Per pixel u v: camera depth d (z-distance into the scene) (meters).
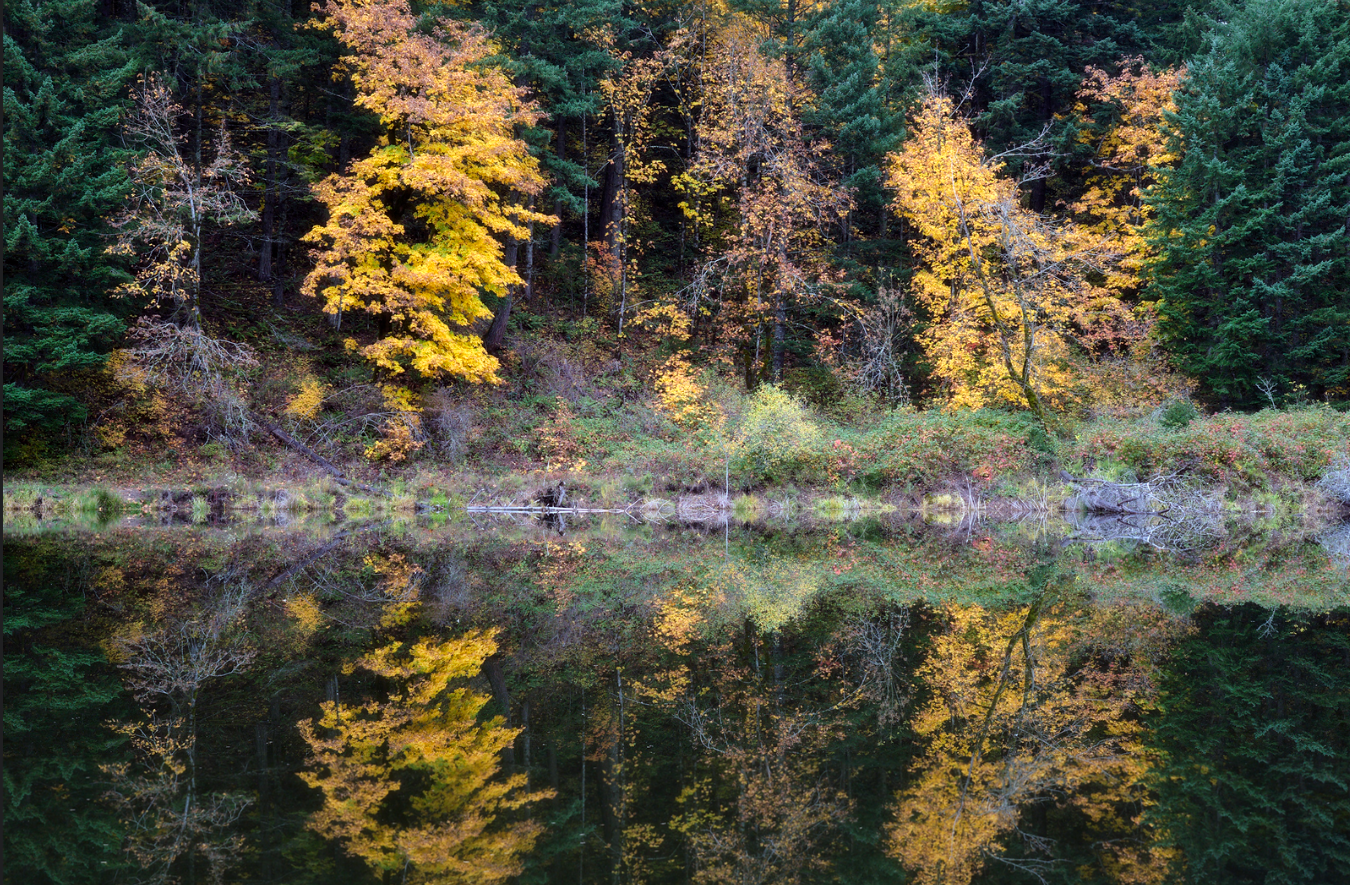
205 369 21.09
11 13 20.84
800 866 3.72
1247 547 15.83
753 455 22.33
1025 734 5.52
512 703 6.25
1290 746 5.23
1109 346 26.09
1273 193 24.72
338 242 21.08
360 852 3.87
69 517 19.70
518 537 17.41
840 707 6.14
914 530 18.94
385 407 22.22
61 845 3.93
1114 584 11.54
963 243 23.38
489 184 25.00
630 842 4.01
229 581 11.73
